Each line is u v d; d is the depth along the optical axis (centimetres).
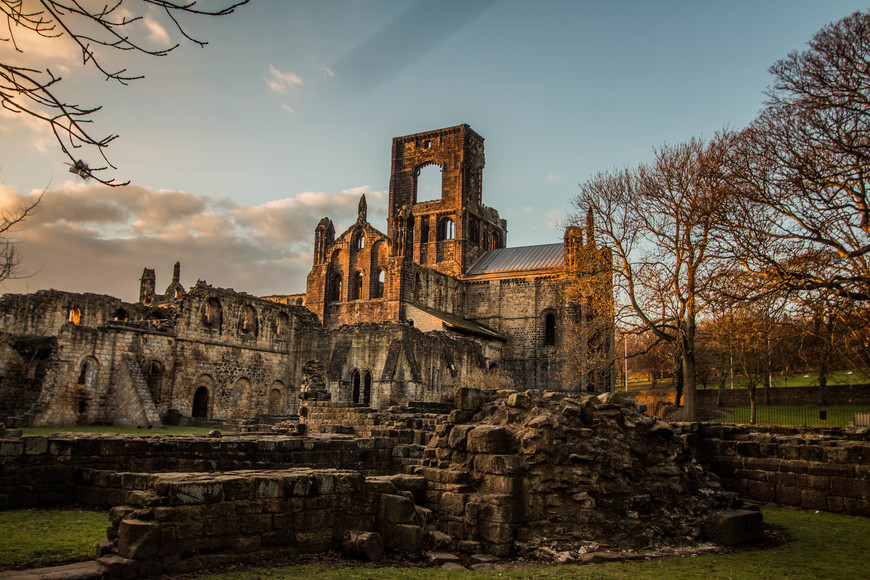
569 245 8725
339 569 1356
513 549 1619
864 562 1572
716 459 2747
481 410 1939
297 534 1448
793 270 3058
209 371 6012
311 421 3912
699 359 9281
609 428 1836
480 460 1744
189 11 930
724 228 3325
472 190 10825
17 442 1841
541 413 1789
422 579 1300
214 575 1252
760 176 3191
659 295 5328
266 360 6662
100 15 919
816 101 2958
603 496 1712
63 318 5650
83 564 1231
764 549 1742
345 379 6538
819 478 2412
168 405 5550
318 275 9194
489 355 8656
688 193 4797
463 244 10312
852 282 2955
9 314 5275
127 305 6222
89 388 4962
